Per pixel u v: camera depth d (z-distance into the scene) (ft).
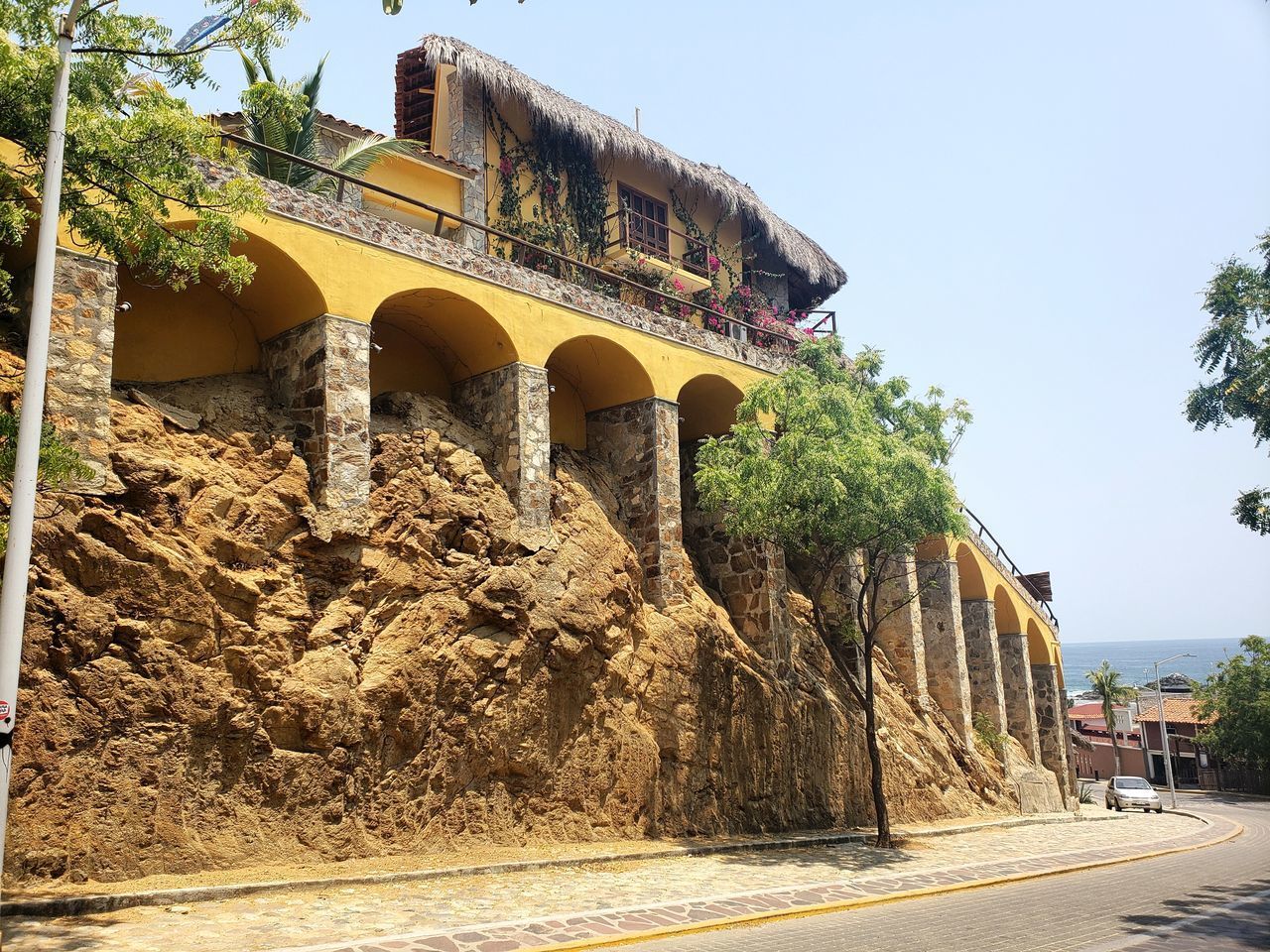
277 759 38.75
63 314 37.40
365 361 46.50
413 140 69.10
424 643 44.93
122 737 34.86
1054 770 114.11
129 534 36.73
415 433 49.44
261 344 49.47
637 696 53.98
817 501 53.93
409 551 46.01
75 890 31.50
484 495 50.49
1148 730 226.79
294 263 45.03
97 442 37.19
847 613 75.56
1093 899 42.73
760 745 59.93
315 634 41.70
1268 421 45.24
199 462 41.39
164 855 34.71
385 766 42.22
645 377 61.87
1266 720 168.55
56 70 29.81
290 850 38.04
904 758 72.74
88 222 31.99
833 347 63.62
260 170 55.01
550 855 44.42
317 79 60.85
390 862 39.93
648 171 79.66
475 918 32.01
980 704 99.45
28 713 32.73
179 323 46.83
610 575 54.95
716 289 81.97
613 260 74.90
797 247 86.38
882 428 58.95
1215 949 31.81
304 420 45.70
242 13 32.27
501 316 53.42
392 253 48.98
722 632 61.16
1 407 35.27
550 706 49.06
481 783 45.57
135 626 35.91
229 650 38.65
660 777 53.36
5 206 31.01
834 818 63.46
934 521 54.24
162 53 31.65
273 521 42.14
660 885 40.32
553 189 72.43
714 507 59.41
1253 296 45.96
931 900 41.09
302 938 28.09
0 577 33.09
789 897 38.88
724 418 69.82
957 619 90.84
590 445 65.26
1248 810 135.64
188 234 34.24
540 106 67.31
